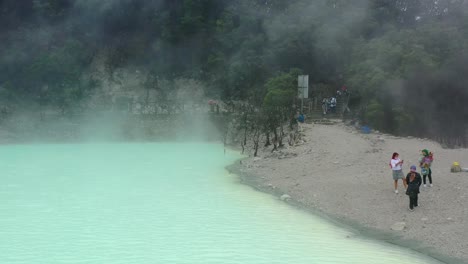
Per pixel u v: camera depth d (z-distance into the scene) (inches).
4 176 1051.9
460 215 609.3
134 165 1245.1
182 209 733.3
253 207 748.0
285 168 1082.1
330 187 831.7
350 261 497.4
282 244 557.3
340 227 634.2
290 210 730.2
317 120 1909.4
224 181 991.6
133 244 555.2
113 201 789.9
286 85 1996.8
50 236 587.2
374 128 1721.2
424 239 561.0
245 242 565.0
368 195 751.1
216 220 666.8
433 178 785.6
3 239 575.5
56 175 1068.5
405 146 1289.4
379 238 583.8
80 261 496.1
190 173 1101.7
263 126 1729.8
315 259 504.7
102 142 2060.8
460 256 505.7
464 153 1099.3
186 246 548.1
